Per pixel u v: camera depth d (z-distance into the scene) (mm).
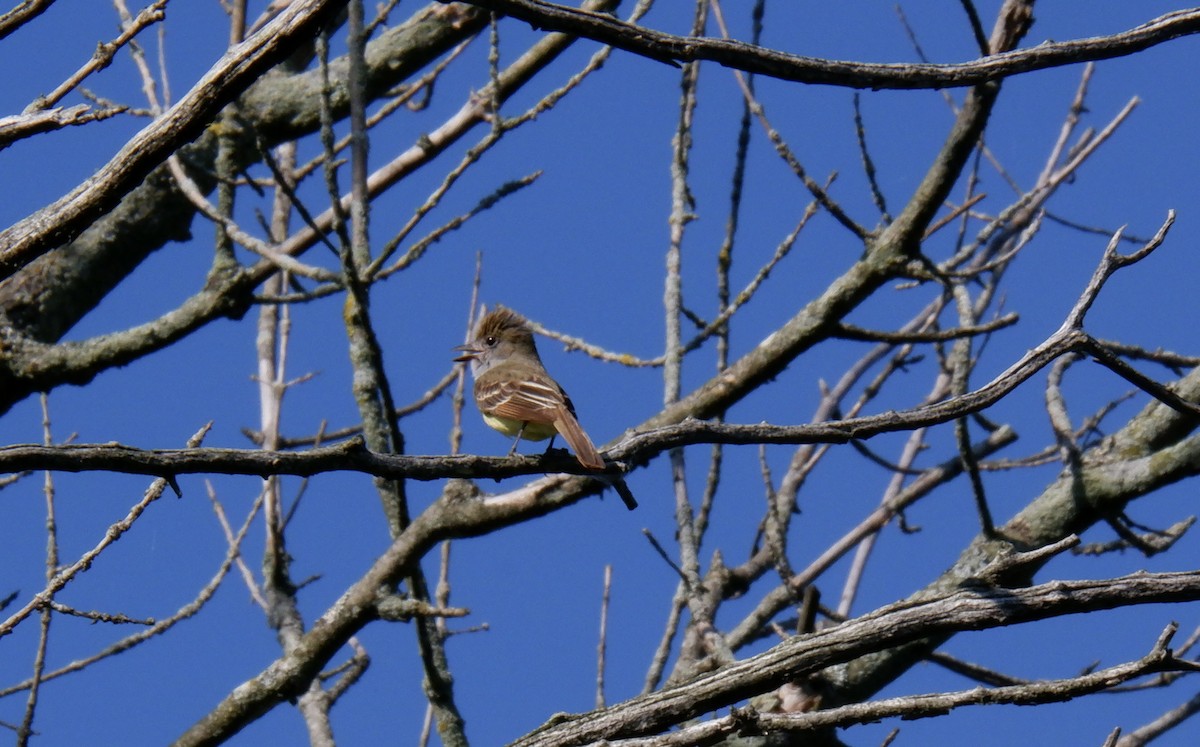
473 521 12617
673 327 13055
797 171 13094
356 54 12680
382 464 7727
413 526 12711
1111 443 12422
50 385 14258
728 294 13703
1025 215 14961
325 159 10922
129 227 15594
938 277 12844
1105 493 12039
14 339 14359
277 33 6875
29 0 6973
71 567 8328
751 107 13242
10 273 6957
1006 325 12461
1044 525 12102
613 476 8742
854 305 13016
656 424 12797
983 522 12000
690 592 11453
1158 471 11891
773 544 12133
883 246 13008
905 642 8742
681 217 13359
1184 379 12344
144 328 14148
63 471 7035
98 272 15531
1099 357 9047
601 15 7805
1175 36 9125
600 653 12164
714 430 8711
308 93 15695
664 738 7734
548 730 8734
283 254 12773
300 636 13141
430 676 12031
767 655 8859
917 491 13609
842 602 13203
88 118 6895
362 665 12992
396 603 12078
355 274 10727
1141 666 7555
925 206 12852
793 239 13438
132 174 6953
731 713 7723
